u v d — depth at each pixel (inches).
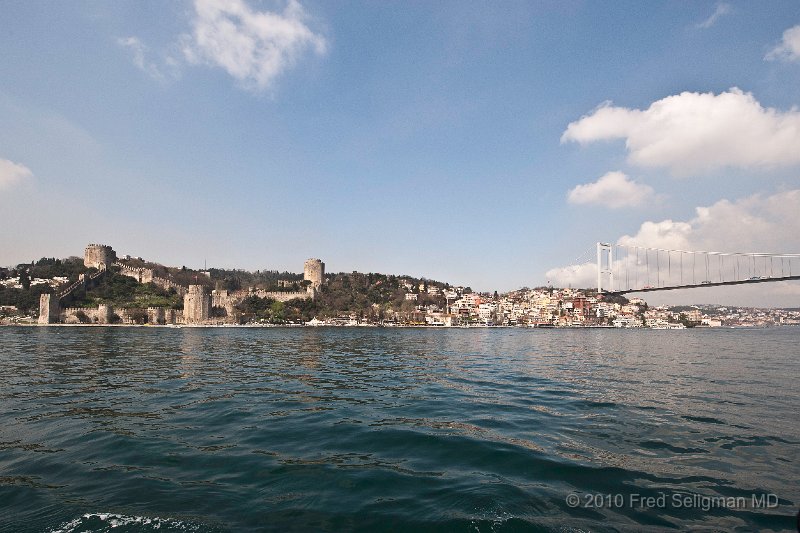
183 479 400.8
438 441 528.7
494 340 3986.2
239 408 721.0
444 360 1742.1
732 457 470.6
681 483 396.5
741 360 1779.0
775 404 770.2
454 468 436.8
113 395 831.7
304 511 337.4
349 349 2415.1
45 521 315.3
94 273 7687.0
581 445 514.6
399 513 335.0
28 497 356.8
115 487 379.6
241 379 1090.1
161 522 315.9
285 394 868.6
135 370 1253.1
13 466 431.5
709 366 1503.4
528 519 325.7
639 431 578.9
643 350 2534.5
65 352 1909.4
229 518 324.2
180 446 502.0
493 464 447.8
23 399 784.9
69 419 629.3
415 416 672.4
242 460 455.5
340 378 1144.2
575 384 1034.7
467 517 329.1
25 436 538.9
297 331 5831.7
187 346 2481.5
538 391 922.7
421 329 7751.0
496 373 1277.1
